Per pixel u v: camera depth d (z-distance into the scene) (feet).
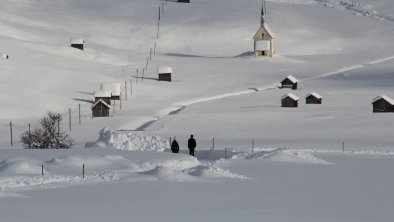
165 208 201.87
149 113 655.76
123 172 266.98
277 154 329.93
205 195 224.53
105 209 199.82
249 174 277.85
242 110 644.27
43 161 286.46
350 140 463.42
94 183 246.68
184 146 425.69
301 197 221.87
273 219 186.60
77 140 503.61
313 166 304.09
